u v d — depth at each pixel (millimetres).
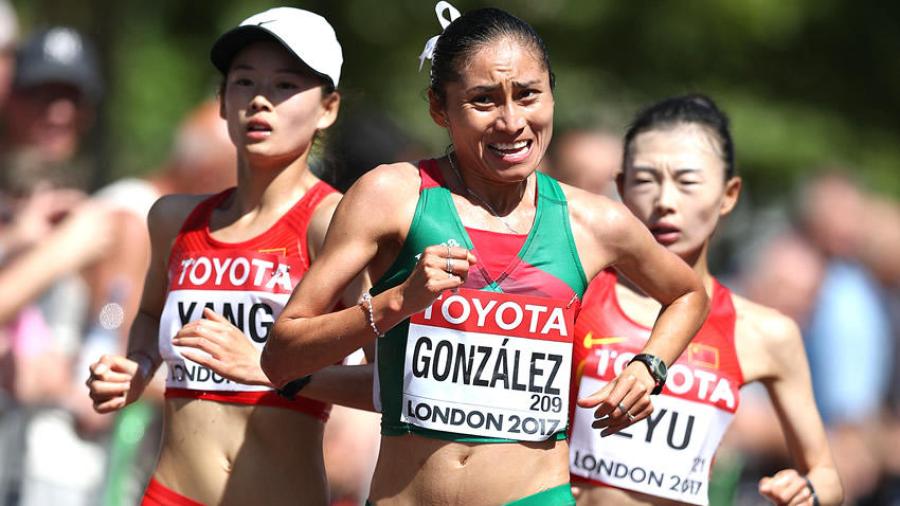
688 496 19391
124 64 44812
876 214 37094
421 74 47344
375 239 15891
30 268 23547
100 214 24469
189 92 46625
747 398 31672
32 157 25406
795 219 35188
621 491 19172
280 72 18359
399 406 16188
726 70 48562
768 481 19844
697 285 17094
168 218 19125
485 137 15781
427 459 16016
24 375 25562
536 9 47188
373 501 16375
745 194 47406
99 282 26250
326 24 18891
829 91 49469
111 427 26344
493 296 15977
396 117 46719
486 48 15688
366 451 27219
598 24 47281
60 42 28500
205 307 18266
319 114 18703
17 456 25484
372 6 47000
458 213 16062
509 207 16266
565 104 46750
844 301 33688
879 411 34188
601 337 19328
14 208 25234
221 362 16938
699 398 19469
